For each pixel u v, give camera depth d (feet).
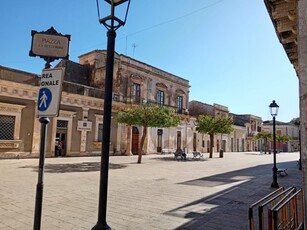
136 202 23.66
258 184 35.35
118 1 12.55
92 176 39.06
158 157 89.97
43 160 11.45
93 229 11.12
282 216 12.99
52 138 72.69
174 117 69.77
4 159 62.13
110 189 29.81
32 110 68.33
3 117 63.46
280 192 14.94
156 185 33.01
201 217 19.25
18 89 65.36
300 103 8.48
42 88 12.00
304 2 8.73
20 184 31.14
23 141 66.18
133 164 61.77
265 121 264.52
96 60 97.55
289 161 91.97
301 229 14.33
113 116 91.56
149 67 108.99
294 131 241.76
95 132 84.17
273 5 12.54
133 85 101.50
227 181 37.68
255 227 16.96
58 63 96.99
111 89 12.20
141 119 64.08
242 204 23.41
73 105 78.64
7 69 63.46
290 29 13.50
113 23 12.51
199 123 95.40
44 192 26.99
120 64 96.37
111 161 68.49
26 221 17.53
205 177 41.88
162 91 116.26
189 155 110.11
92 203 22.68
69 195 25.79
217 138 156.97
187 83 130.52
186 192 28.73
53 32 12.36
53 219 18.17
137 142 101.09
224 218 19.06
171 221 18.21
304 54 8.52
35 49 12.09
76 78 95.35
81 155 79.46
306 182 8.07
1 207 20.94
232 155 127.03
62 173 41.83
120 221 18.07
